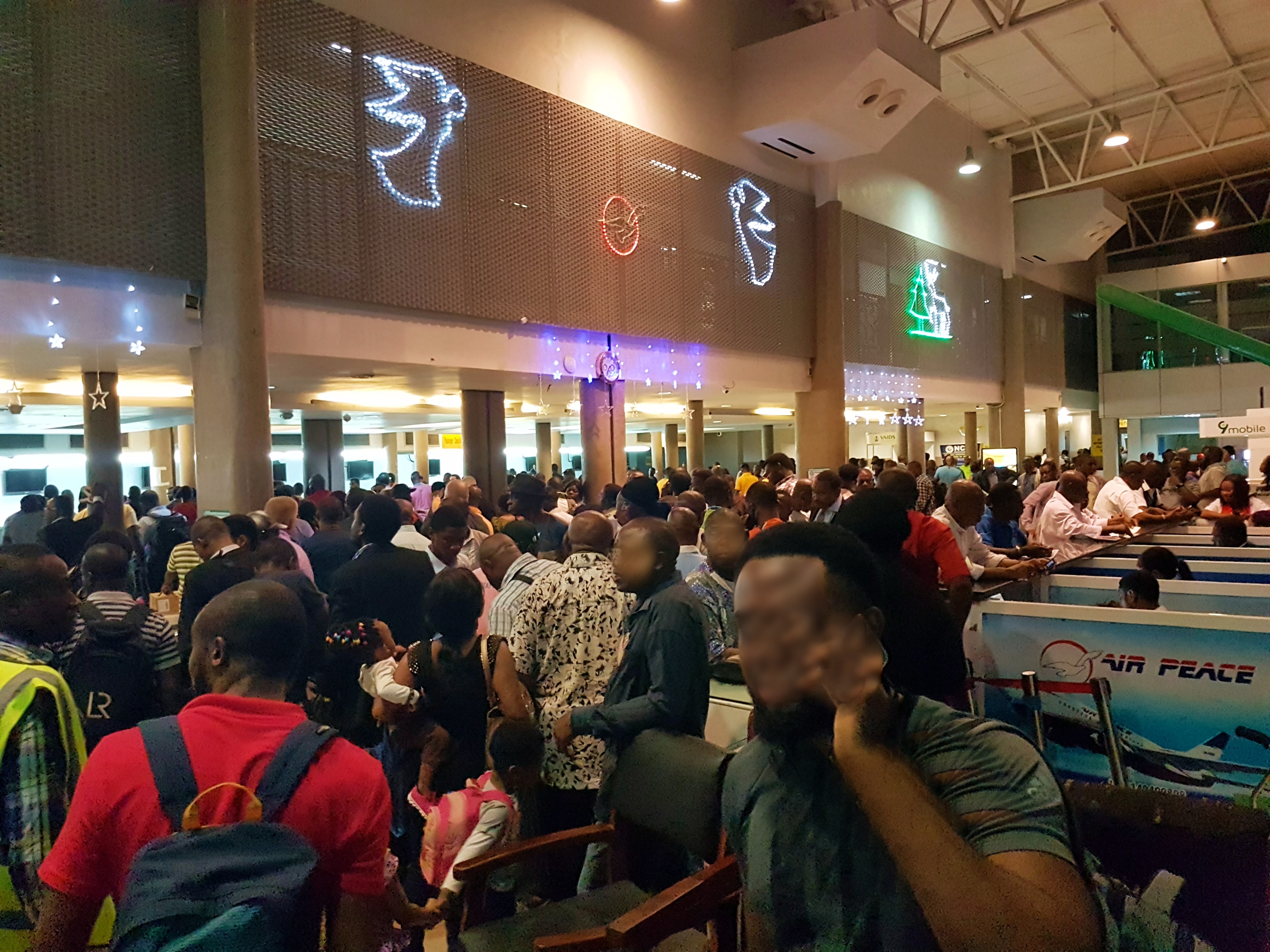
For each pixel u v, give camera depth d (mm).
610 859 2381
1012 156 20984
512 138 9359
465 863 2221
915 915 966
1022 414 20781
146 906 1214
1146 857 1516
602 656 2898
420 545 5250
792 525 1015
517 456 30172
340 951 1438
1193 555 4016
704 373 12164
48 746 1802
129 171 6312
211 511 6727
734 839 1165
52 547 5605
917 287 16859
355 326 8031
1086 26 14641
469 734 2680
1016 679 2738
